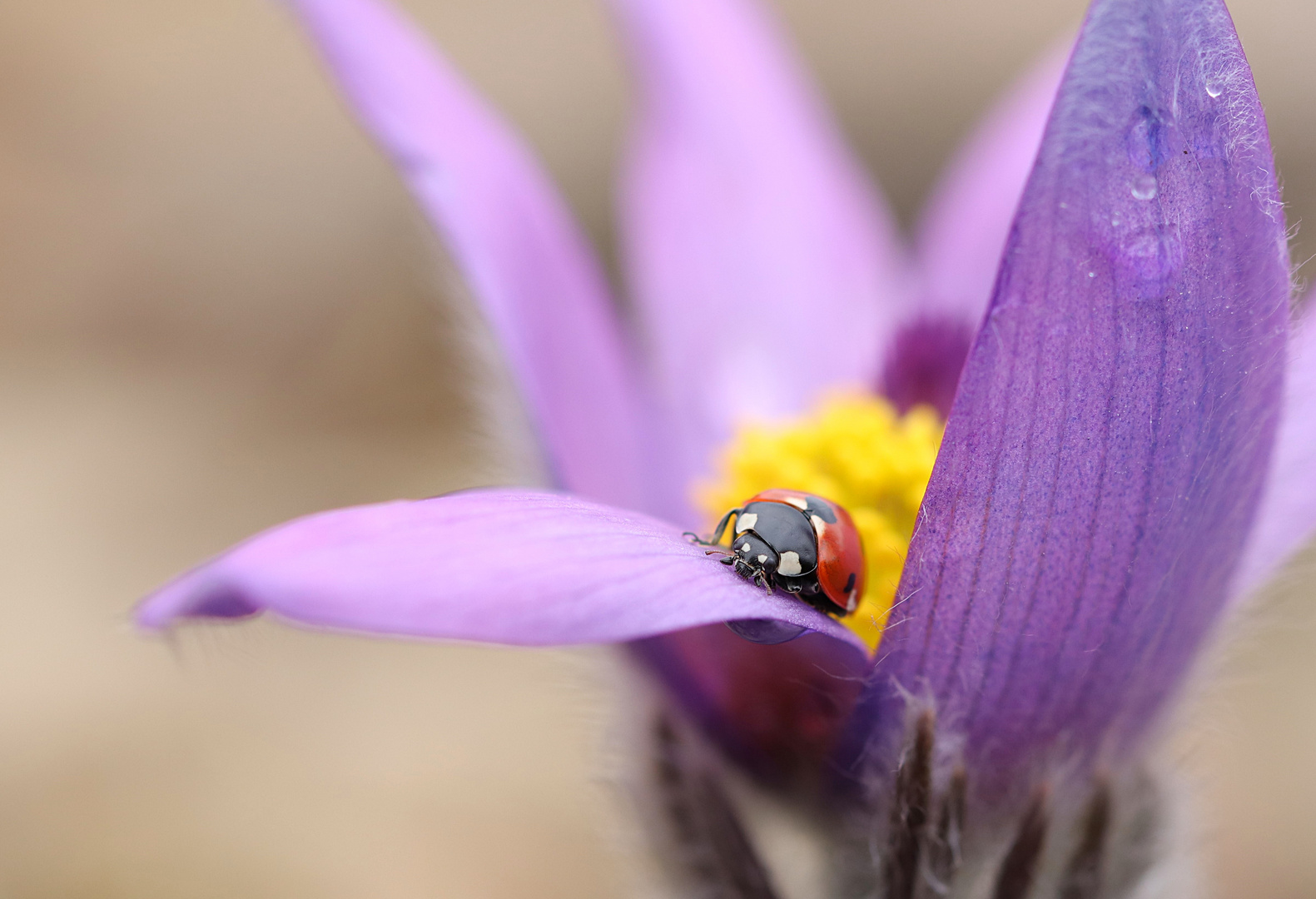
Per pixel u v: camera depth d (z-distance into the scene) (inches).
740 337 7.2
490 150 6.2
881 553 5.9
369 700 10.9
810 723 5.7
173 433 13.2
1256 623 6.1
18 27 16.2
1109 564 5.3
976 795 5.6
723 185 7.3
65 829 9.5
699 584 5.1
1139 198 5.1
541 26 16.0
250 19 16.8
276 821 9.8
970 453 5.2
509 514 5.0
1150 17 5.1
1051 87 7.1
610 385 6.6
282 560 4.7
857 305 7.3
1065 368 5.2
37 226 14.4
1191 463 5.3
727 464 6.5
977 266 7.1
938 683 5.4
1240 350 5.2
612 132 14.4
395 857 9.6
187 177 14.9
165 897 9.2
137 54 16.3
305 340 13.7
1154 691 5.6
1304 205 12.3
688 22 7.2
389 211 14.4
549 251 6.4
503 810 10.0
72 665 10.9
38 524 12.1
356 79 6.0
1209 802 6.1
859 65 14.9
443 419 13.4
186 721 10.5
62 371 13.7
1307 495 5.9
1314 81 13.2
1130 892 5.7
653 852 5.9
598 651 6.0
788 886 5.9
